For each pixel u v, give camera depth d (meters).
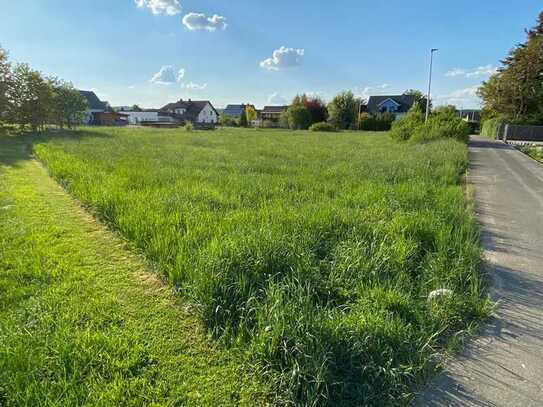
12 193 7.05
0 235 4.72
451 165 11.10
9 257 4.06
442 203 6.32
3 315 2.94
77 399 2.11
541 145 26.69
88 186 6.82
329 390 2.25
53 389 2.17
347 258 3.78
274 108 99.94
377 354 2.48
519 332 3.02
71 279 3.64
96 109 74.56
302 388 2.23
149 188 6.72
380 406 2.20
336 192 7.26
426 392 2.36
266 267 3.49
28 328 2.75
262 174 9.09
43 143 15.61
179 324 2.99
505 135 34.09
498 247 5.04
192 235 4.22
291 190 7.27
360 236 4.56
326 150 17.22
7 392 2.13
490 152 20.50
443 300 3.28
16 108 22.48
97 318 2.98
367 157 13.75
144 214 5.01
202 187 7.00
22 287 3.41
